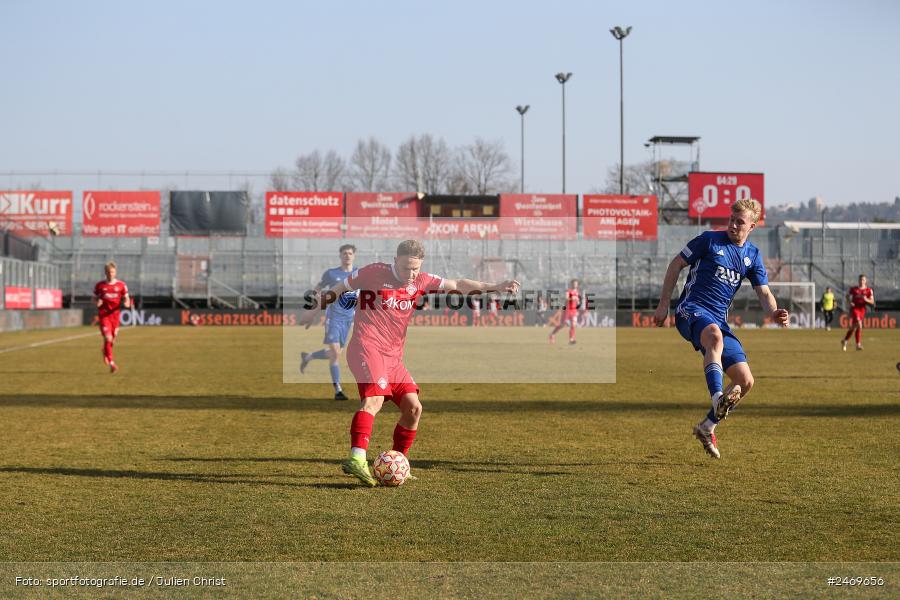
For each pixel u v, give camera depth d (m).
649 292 121.25
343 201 119.56
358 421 17.42
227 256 120.75
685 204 144.25
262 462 20.11
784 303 122.00
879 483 17.67
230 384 39.78
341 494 16.73
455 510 15.45
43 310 104.19
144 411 29.77
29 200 116.56
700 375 45.00
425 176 176.00
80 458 20.66
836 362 53.84
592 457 20.77
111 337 43.84
